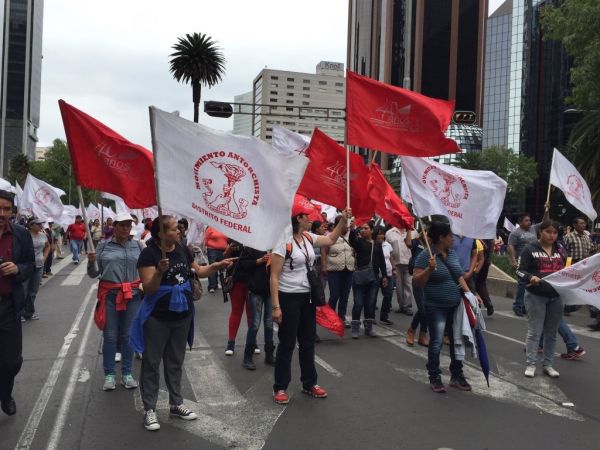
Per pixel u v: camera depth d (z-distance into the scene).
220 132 4.52
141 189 5.71
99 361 6.94
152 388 4.73
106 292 5.68
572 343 7.22
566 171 10.04
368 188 8.35
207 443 4.44
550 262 6.53
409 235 9.38
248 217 4.55
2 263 4.42
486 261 10.34
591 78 21.78
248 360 6.69
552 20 23.48
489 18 100.31
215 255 13.12
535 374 6.54
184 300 4.76
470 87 115.06
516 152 89.12
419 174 7.23
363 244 8.51
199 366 6.80
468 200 7.39
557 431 4.77
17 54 145.62
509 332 9.11
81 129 5.47
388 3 120.19
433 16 114.12
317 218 9.46
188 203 4.36
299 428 4.77
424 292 5.89
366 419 5.00
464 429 4.79
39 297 12.44
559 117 81.19
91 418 4.95
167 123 4.32
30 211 15.49
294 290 5.39
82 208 5.48
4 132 144.00
